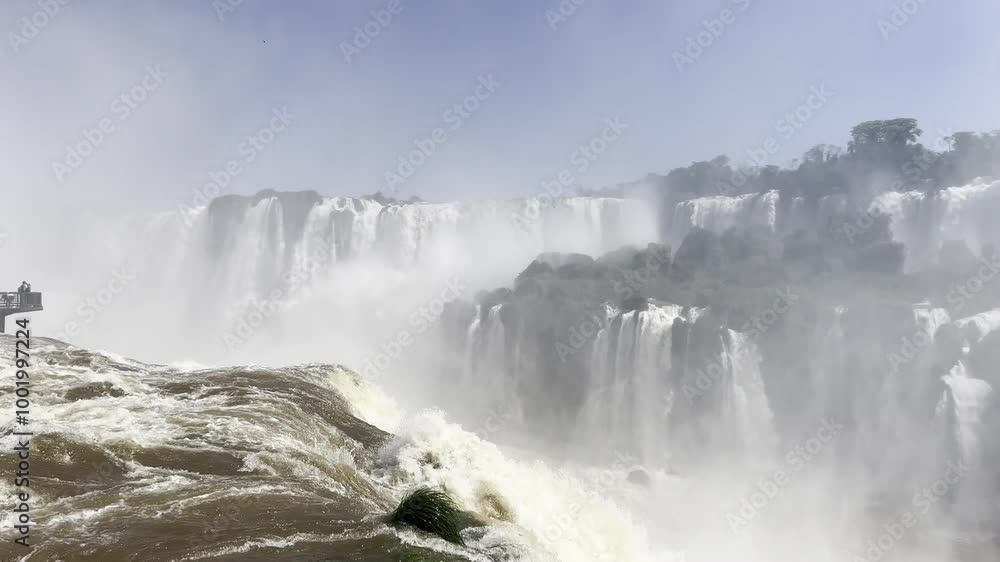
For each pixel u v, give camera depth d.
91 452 11.94
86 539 8.69
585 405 40.34
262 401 17.41
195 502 10.27
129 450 12.37
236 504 10.34
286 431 15.19
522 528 13.66
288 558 8.62
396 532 9.98
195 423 14.69
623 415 38.97
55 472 10.90
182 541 8.85
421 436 16.56
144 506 9.95
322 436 16.00
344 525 10.02
